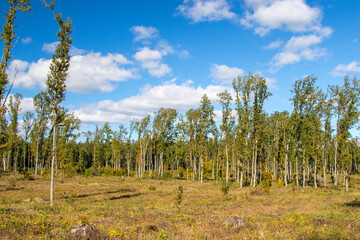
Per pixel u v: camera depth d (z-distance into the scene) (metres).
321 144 40.59
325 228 10.12
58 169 52.59
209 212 15.77
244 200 22.09
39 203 17.88
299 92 39.00
